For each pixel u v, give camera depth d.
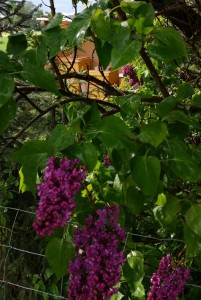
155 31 1.37
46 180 1.27
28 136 3.38
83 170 1.27
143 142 1.36
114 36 1.32
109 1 1.46
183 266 1.79
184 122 1.49
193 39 2.28
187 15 2.18
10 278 3.29
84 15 1.38
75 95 1.72
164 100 1.53
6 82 1.23
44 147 1.33
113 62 1.30
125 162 1.38
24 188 1.76
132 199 1.56
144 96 1.79
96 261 1.37
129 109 1.50
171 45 1.36
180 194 1.90
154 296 1.73
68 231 1.60
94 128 1.34
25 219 3.34
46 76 1.28
